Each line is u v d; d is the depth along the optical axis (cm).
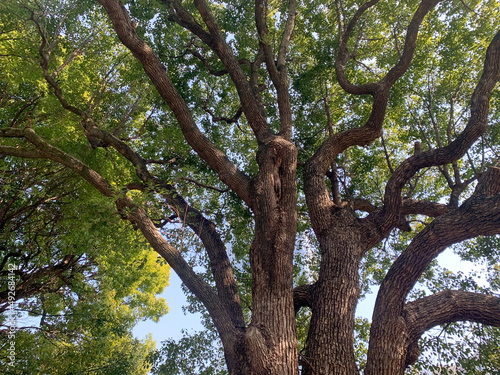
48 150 565
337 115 999
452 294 472
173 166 859
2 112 894
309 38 979
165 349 736
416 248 479
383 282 482
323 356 432
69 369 878
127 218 566
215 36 680
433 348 685
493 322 438
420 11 617
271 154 552
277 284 456
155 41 888
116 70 1003
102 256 778
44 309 908
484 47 852
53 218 901
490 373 617
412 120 948
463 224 459
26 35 812
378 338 439
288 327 430
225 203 915
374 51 940
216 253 625
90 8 848
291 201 517
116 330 962
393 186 570
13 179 827
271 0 953
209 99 980
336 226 564
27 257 882
